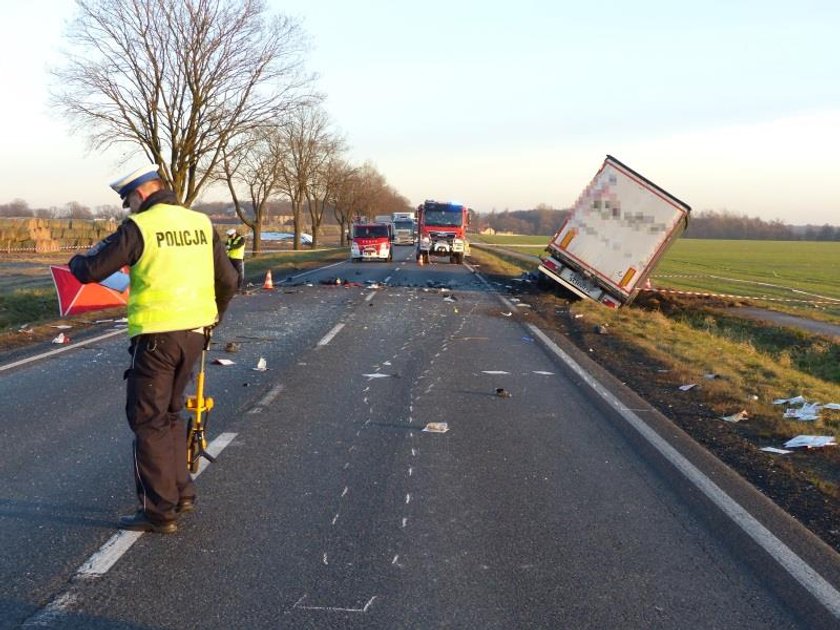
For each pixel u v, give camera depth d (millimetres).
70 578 4270
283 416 8055
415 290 24766
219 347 12398
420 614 3994
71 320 15211
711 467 6699
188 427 5422
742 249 102688
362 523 5203
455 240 41219
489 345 13656
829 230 170875
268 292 22703
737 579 4531
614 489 6055
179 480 5039
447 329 15617
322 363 11234
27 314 18625
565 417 8414
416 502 5633
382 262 43344
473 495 5824
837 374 16266
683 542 5047
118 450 6684
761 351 19062
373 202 92125
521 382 10320
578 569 4602
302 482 5996
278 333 14281
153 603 4016
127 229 4629
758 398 10273
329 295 22188
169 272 4727
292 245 83062
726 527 5312
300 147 57281
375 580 4367
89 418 7777
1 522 5031
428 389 9656
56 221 66625
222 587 4219
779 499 6043
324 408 8469
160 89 25641
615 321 18688
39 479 5895
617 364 12312
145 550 4668
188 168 27422
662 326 18859
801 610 4176
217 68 25875
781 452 7387
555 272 23000
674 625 3979
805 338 19891
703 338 17625
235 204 49125
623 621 4000
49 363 10742
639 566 4668
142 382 4777
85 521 5098
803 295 36156
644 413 8711
